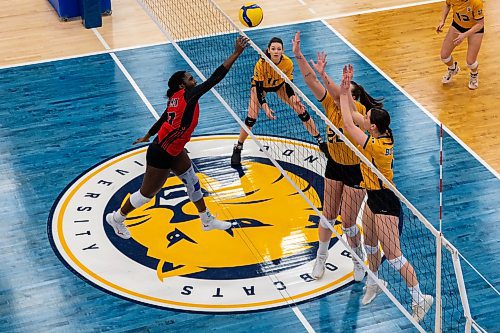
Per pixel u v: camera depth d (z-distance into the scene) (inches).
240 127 490.6
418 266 387.2
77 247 398.0
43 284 376.5
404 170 457.7
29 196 432.8
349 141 337.1
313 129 446.6
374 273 365.7
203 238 404.5
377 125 336.2
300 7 636.1
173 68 550.3
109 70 550.0
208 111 504.1
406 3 643.5
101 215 418.6
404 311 339.9
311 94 521.3
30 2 643.5
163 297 369.4
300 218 419.2
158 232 408.2
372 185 339.3
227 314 359.9
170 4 622.2
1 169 454.0
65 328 353.4
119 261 389.7
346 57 568.1
